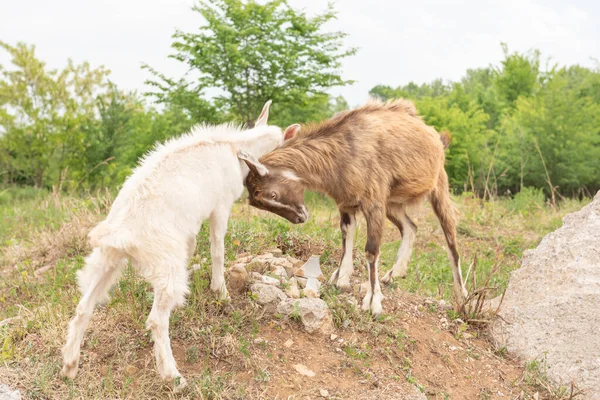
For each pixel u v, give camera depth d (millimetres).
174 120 19328
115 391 4359
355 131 5594
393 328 5410
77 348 4324
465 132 20125
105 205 9086
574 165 19016
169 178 4480
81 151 19172
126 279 5402
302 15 16516
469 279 7555
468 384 5082
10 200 15891
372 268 5551
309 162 5336
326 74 16625
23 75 19438
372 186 5551
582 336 5473
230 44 15344
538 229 10117
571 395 4973
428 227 9805
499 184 20234
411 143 5844
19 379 4422
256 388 4496
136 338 4930
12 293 6586
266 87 15992
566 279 5996
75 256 7465
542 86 27484
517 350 5637
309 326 5090
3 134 18906
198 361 4703
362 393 4598
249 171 5316
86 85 22953
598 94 26391
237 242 6160
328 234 7254
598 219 6430
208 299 5238
